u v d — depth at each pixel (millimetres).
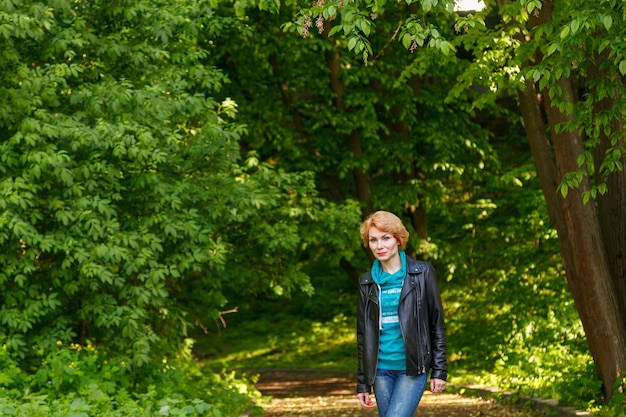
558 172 11852
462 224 26219
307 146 21141
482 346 20844
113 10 12383
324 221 17203
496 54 11289
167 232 11852
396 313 6375
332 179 21953
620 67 7180
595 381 12508
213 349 28078
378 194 21625
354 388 20344
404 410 6242
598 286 11883
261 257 15547
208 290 15203
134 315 11422
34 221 11258
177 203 12102
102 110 11953
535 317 18984
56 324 11727
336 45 20125
